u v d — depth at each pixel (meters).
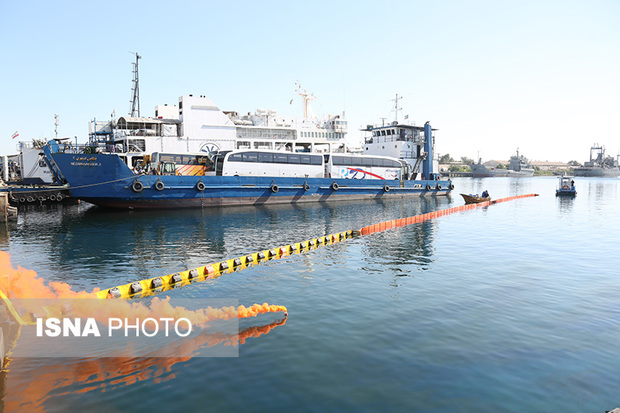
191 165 41.50
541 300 12.12
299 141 56.34
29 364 7.94
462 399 6.96
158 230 25.12
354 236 24.23
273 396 6.99
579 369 8.00
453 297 12.35
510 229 27.44
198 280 14.38
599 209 42.34
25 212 34.31
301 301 11.95
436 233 25.52
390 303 11.77
